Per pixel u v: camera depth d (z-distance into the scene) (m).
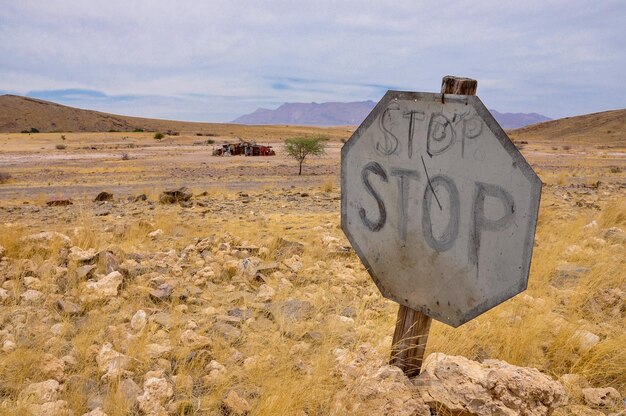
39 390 2.65
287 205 13.23
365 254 2.88
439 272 2.47
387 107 2.59
